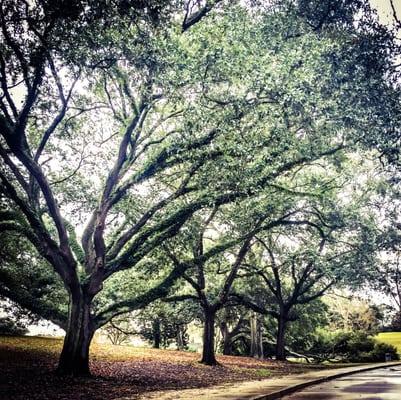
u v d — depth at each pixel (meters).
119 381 16.91
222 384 17.44
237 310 47.34
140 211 21.66
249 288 43.62
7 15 12.23
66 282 17.41
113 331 53.06
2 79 14.82
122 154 18.61
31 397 12.20
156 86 14.45
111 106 19.44
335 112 14.76
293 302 38.62
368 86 13.89
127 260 18.36
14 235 21.92
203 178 17.34
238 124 15.16
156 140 19.59
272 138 15.73
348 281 33.22
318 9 15.42
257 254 40.72
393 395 13.57
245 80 13.92
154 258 24.06
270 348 50.47
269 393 13.54
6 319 30.41
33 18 12.09
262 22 15.94
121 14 11.60
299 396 14.15
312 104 14.52
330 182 24.19
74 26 12.10
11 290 18.52
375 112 14.46
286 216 25.75
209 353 28.20
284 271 41.00
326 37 15.20
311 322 48.31
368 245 30.14
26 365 18.19
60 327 18.19
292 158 18.09
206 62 13.65
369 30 12.94
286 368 29.25
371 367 30.95
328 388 16.84
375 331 53.25
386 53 12.62
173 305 36.59
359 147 17.72
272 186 20.67
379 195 31.42
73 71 13.91
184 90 14.34
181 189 18.23
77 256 20.12
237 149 15.48
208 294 33.19
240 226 25.22
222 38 14.53
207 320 28.83
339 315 53.12
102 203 18.06
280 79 14.21
